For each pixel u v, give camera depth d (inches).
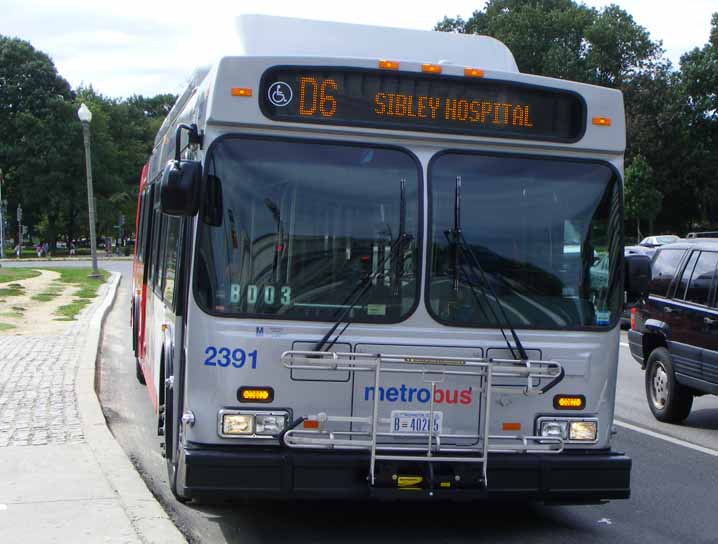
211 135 227.9
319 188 231.0
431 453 226.5
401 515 271.1
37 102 3225.9
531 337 237.3
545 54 2672.2
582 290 242.8
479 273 235.8
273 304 226.4
